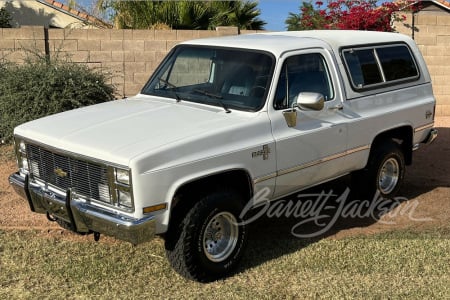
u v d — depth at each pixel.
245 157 4.86
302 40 5.82
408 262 5.28
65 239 5.70
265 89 5.17
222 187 4.92
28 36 11.03
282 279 4.96
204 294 4.66
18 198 6.90
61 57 11.23
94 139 4.57
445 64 12.86
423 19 12.54
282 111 5.23
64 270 5.03
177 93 5.70
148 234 4.30
